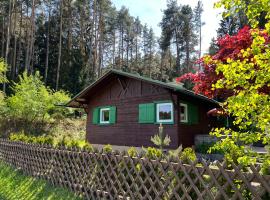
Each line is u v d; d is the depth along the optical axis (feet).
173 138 40.93
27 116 76.28
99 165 18.16
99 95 53.67
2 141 33.12
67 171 21.25
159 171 14.06
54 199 19.52
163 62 177.27
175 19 160.25
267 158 10.27
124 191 16.05
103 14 142.92
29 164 26.76
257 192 9.91
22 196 21.24
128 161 15.94
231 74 10.50
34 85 79.20
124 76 48.88
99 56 141.79
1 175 27.02
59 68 121.90
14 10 127.24
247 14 10.83
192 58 171.73
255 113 10.14
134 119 46.60
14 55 123.54
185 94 42.45
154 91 44.09
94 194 18.54
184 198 12.59
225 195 10.86
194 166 12.21
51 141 27.32
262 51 11.04
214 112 30.91
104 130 51.70
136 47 191.93
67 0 137.28
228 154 11.25
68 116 94.22
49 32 137.18
